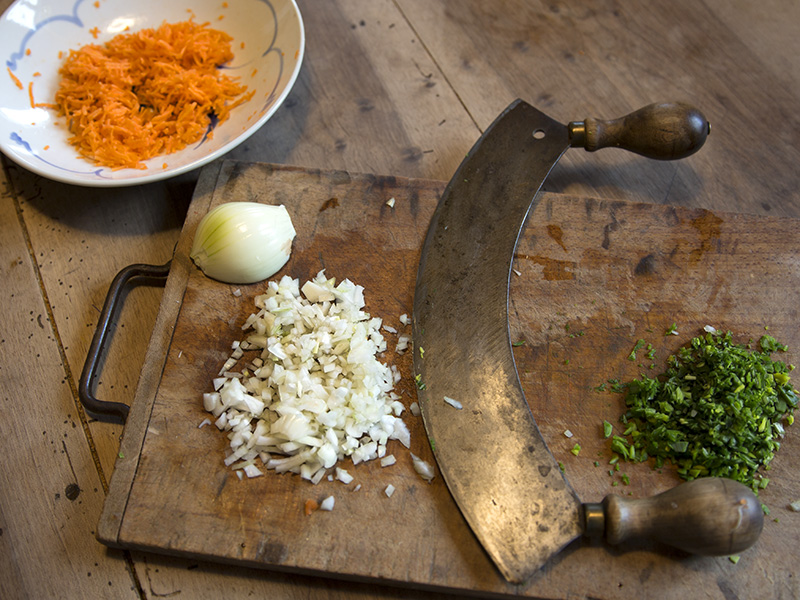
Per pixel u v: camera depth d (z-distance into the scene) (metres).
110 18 0.62
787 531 0.45
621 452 0.47
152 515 0.45
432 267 0.51
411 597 0.45
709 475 0.46
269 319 0.50
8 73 0.57
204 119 0.58
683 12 0.68
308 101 0.63
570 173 0.60
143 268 0.53
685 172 0.59
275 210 0.53
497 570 0.44
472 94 0.64
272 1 0.60
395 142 0.62
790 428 0.48
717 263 0.53
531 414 0.47
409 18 0.68
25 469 0.49
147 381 0.49
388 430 0.47
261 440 0.47
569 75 0.65
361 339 0.49
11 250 0.57
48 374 0.52
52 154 0.56
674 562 0.44
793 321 0.51
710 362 0.48
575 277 0.52
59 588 0.46
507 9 0.68
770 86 0.64
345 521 0.45
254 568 0.46
